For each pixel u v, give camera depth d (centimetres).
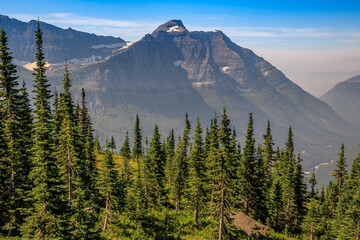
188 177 5350
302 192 6275
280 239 4922
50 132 2352
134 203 4400
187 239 4341
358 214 3922
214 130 4072
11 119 3503
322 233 5953
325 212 6231
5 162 2961
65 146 3550
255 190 5672
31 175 2291
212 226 3669
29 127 4231
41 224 2248
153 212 5100
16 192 2931
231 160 3478
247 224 4994
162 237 4281
